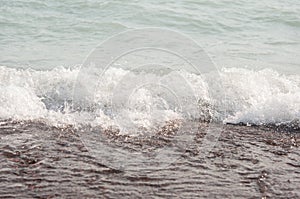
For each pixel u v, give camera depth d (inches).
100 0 519.8
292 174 179.3
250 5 521.0
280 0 544.7
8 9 487.2
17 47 370.6
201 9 505.0
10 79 274.5
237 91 264.5
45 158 188.2
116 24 448.8
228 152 200.2
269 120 240.4
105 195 159.0
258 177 176.1
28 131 217.0
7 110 238.5
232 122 239.9
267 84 271.0
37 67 315.3
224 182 171.5
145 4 512.7
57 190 161.5
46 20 459.2
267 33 434.6
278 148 205.9
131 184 168.1
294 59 345.7
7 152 192.4
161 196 159.6
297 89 266.7
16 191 159.8
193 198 158.7
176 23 461.4
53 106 251.6
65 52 356.2
